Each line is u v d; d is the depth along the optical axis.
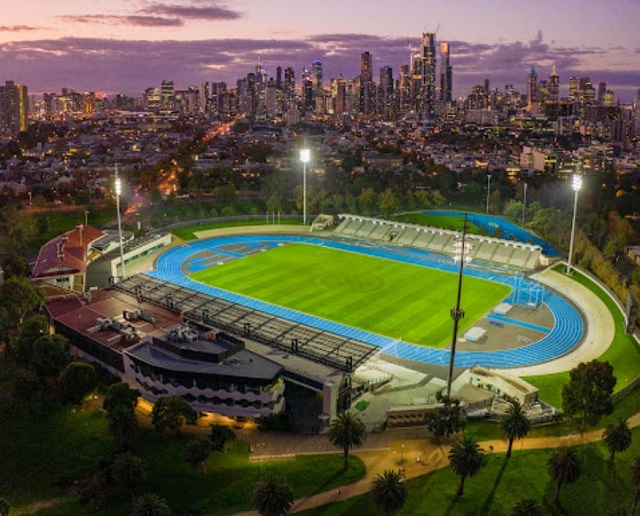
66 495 92.50
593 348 147.12
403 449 103.50
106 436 106.94
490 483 93.56
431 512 87.25
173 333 123.69
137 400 111.62
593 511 88.25
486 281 197.00
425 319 164.00
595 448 103.12
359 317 165.25
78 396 116.94
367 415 115.81
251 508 88.31
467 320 163.62
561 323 163.25
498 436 107.12
